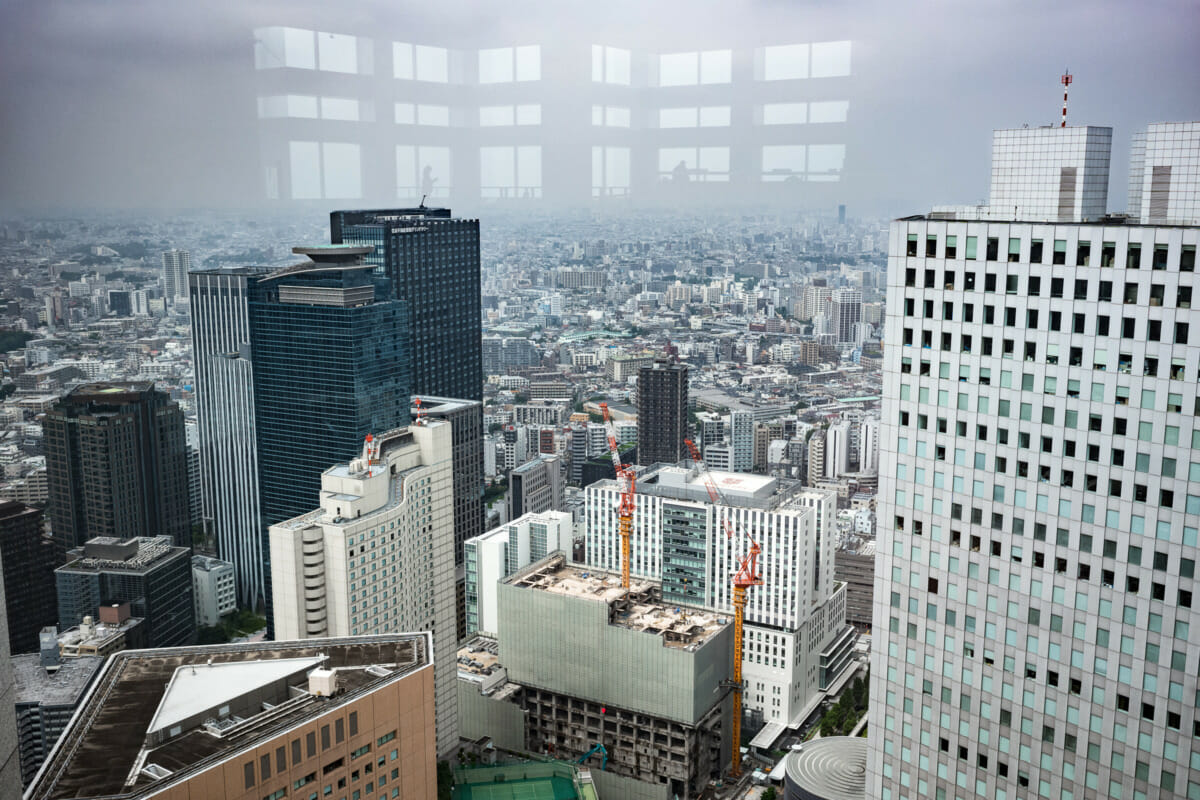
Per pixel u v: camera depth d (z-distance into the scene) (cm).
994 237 10825
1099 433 10381
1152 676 10338
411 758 11875
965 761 11956
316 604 19412
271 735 10419
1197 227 9531
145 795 9431
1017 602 11250
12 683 6756
